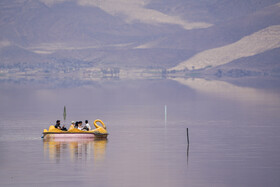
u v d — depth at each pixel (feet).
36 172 179.73
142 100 650.84
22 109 501.97
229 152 222.28
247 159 204.85
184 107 517.14
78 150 228.02
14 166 190.08
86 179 169.17
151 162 198.90
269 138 268.82
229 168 186.80
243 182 165.17
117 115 425.28
